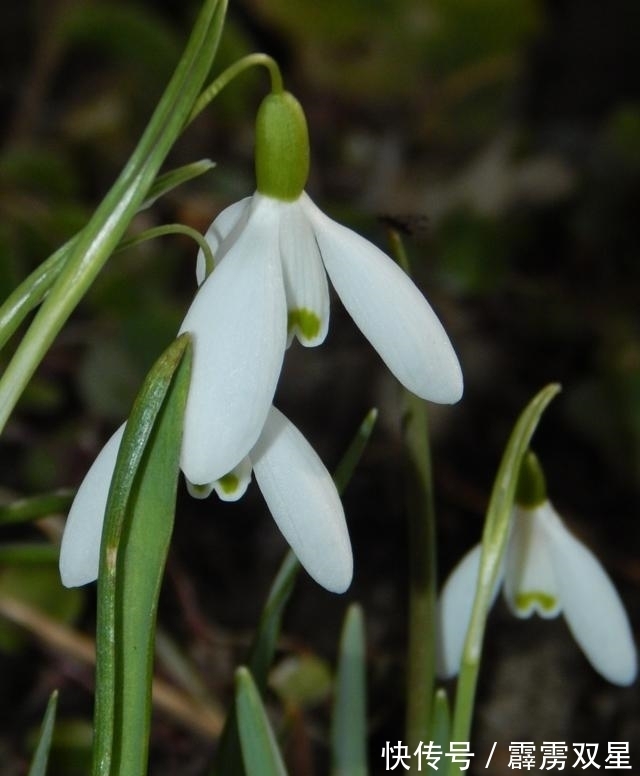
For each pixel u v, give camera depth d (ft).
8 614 0.94
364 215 1.20
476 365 1.41
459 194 1.63
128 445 0.53
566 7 2.00
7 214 1.22
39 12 1.81
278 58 1.99
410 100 1.80
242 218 0.58
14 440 1.24
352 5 1.69
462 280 1.41
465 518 1.24
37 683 1.04
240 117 1.67
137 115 1.76
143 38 1.58
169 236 1.42
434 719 0.66
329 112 1.91
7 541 1.14
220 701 1.02
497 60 1.74
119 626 0.56
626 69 1.96
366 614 1.12
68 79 1.85
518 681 1.03
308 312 0.57
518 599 0.68
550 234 1.58
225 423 0.53
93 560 0.56
